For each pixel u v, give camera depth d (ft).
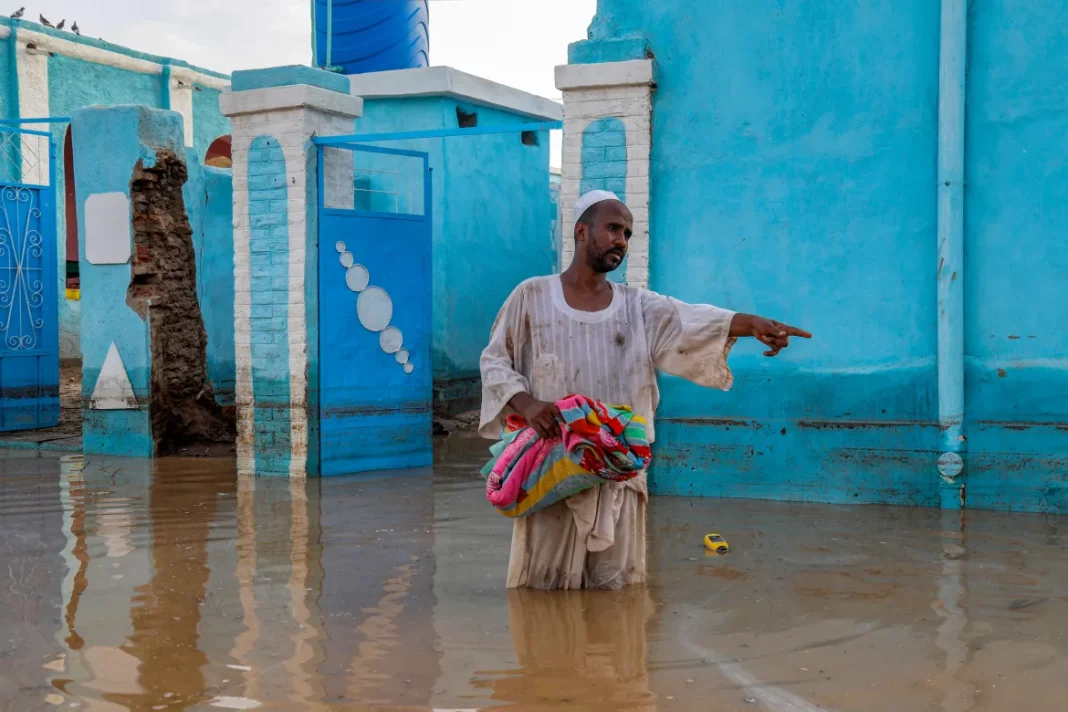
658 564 18.31
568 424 14.90
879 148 23.84
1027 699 11.79
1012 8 22.75
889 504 24.00
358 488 26.78
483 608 15.57
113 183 32.65
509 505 15.94
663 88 25.54
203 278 37.99
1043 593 16.29
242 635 14.44
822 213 24.38
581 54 25.76
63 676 12.86
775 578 17.28
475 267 43.73
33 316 37.73
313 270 28.86
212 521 22.49
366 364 29.84
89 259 33.17
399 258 30.48
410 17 45.19
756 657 13.28
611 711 11.53
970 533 20.79
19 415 37.35
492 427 16.03
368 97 42.09
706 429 25.44
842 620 14.87
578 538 16.28
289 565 18.51
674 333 15.55
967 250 23.29
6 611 15.71
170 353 33.37
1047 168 22.66
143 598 16.39
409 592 16.60
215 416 35.19
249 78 29.35
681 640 13.97
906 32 23.50
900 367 23.82
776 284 24.86
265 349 29.30
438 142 41.27
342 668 13.03
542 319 15.64
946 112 22.82
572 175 25.95
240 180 29.45
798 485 24.72
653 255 25.89
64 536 21.01
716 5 24.97
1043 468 22.84
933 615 15.11
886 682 12.36
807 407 24.61
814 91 24.31
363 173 42.52
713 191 25.30
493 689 12.23
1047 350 22.76
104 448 33.30
